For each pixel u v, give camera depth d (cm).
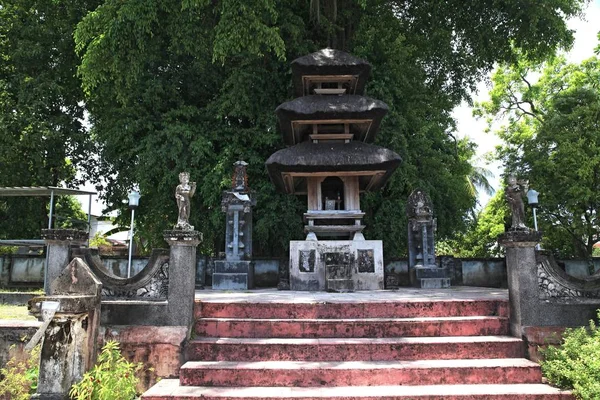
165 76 1499
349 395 490
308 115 1044
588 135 1691
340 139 1123
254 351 584
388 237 1437
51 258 631
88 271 517
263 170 1441
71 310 471
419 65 1755
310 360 577
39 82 1476
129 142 1438
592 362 489
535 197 1308
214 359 585
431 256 1159
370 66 1125
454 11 1598
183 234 615
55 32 1554
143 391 576
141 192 1380
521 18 1512
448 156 1664
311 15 1477
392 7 1717
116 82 1308
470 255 2511
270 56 1466
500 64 1803
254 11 1162
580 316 607
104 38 1197
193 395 495
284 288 1077
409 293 898
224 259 1152
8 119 1391
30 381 509
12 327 574
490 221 2338
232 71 1447
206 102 1568
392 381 534
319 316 661
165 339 590
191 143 1373
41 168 1495
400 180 1412
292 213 1405
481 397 495
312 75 1128
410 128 1562
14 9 1532
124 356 587
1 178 1470
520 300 613
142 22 1175
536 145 1806
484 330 634
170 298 607
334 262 1025
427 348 584
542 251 635
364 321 626
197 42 1306
